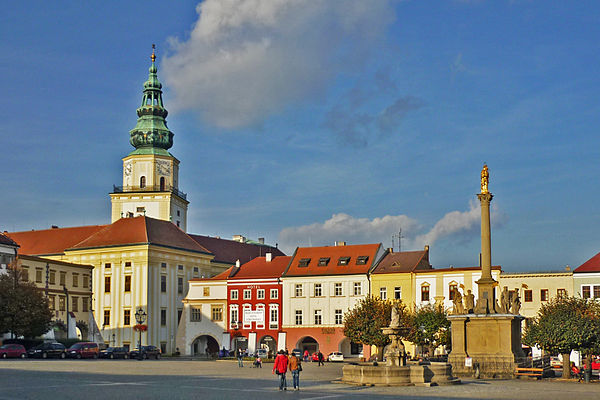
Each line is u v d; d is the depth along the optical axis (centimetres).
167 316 11369
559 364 7488
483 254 5981
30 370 5516
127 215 12825
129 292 11156
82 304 11250
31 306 8919
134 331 11012
